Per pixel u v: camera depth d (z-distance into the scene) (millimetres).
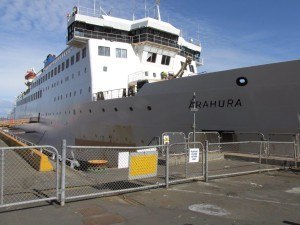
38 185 8406
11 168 11352
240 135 14102
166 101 16750
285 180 9508
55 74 31938
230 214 6047
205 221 5629
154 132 17375
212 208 6438
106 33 24328
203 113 15328
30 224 5352
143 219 5695
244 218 5812
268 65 13172
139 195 7410
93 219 5648
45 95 35875
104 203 6688
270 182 9188
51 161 12711
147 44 24250
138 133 18344
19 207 6309
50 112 33156
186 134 15859
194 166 12078
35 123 39688
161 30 24562
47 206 6398
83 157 18250
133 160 7605
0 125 52219
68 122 27203
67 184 8492
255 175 10328
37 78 41219
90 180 9109
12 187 8156
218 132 14398
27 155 13125
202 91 15273
